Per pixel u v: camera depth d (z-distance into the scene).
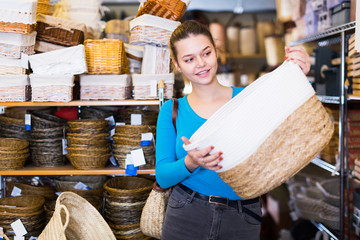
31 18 2.37
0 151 2.49
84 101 2.49
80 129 2.56
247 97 1.20
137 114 2.69
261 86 1.21
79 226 2.18
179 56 1.47
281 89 1.21
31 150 2.69
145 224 2.23
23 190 2.87
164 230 1.62
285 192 3.81
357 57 2.35
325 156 2.93
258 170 1.21
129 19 3.30
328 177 3.24
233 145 1.19
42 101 2.50
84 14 3.05
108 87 2.58
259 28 4.88
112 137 2.71
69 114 2.95
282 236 3.18
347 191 2.55
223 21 5.06
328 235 2.79
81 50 2.43
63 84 2.47
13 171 2.52
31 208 2.44
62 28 2.65
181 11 2.54
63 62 2.45
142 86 2.55
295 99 1.22
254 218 1.53
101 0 3.23
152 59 2.60
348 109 2.82
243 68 4.98
